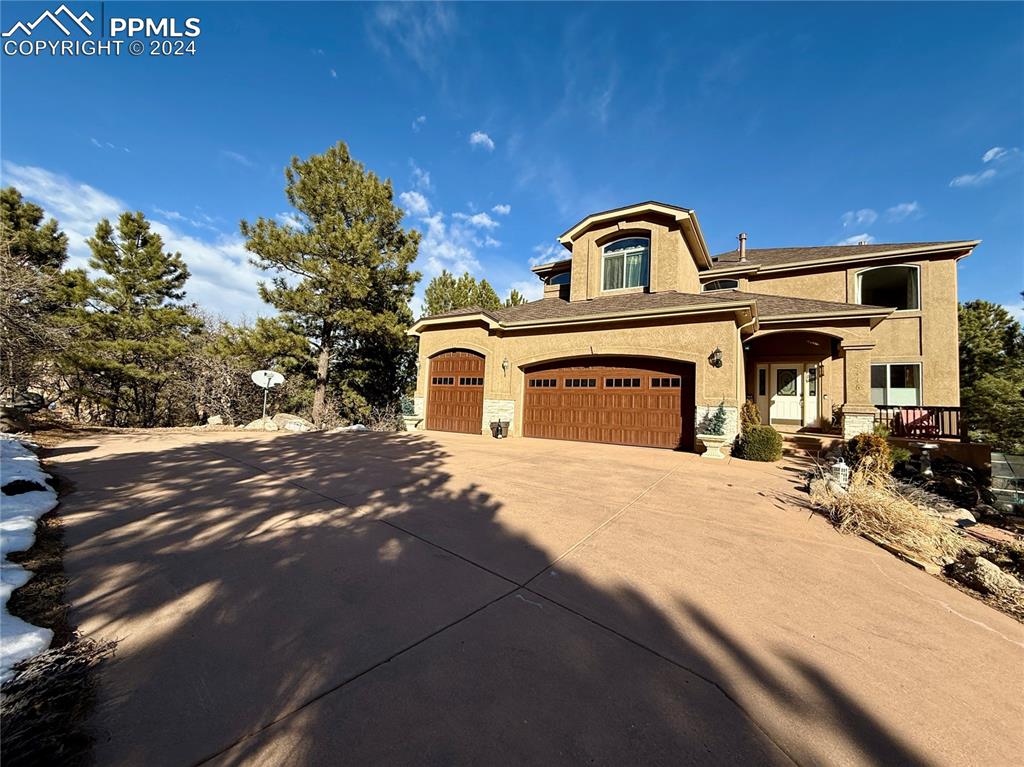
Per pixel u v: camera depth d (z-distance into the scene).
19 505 4.83
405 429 17.20
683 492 6.93
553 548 4.36
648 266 15.32
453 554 4.14
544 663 2.54
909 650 2.85
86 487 6.27
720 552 4.41
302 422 17.94
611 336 13.10
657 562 4.09
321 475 7.40
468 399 16.09
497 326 14.86
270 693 2.21
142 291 22.80
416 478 7.34
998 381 17.94
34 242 19.83
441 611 3.10
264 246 18.30
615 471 8.54
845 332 12.95
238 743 1.90
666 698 2.28
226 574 3.59
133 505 5.44
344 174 20.08
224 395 22.95
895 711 2.26
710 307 11.30
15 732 1.80
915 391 14.41
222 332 24.20
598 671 2.48
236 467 8.00
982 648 2.92
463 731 2.01
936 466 9.88
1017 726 2.19
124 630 2.73
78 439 11.65
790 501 6.52
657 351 12.31
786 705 2.27
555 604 3.25
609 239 16.09
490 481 7.28
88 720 1.97
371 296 20.52
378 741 1.93
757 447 10.47
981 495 7.60
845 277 15.90
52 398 20.88
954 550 4.77
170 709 2.07
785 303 14.61
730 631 2.98
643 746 1.96
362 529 4.75
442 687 2.30
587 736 2.01
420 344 17.44
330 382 23.34
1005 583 3.72
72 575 3.48
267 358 19.92
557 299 18.28
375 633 2.79
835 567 4.16
